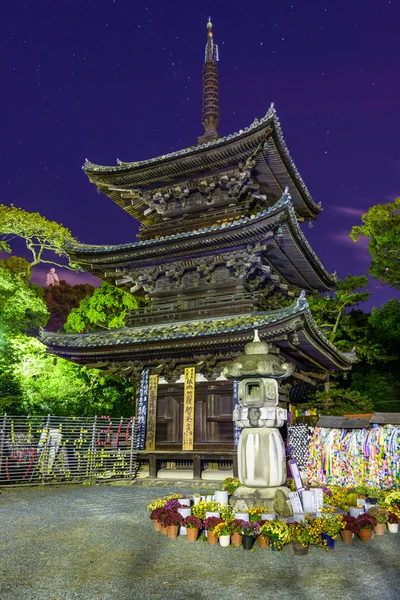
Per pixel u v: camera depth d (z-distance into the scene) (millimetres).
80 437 23578
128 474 23812
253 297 24797
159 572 9195
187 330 23547
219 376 23406
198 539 11586
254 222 23172
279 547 10586
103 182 28812
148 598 7812
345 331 44281
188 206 28547
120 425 24641
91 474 23438
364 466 21562
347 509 14078
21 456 21719
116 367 26141
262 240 23969
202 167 26703
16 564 9680
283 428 22516
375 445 21453
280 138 24719
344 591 8180
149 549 10773
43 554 10406
